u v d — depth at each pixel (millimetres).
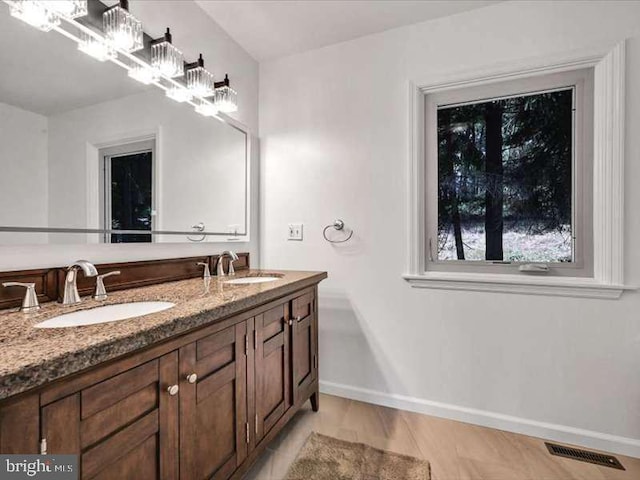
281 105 2262
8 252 1002
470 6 1751
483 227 1856
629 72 1507
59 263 1135
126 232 1375
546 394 1679
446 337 1867
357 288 2062
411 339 1942
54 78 1127
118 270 1307
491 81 1774
